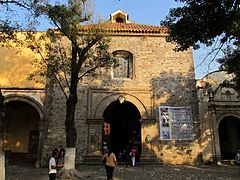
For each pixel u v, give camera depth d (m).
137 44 23.11
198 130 21.42
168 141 21.02
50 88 21.42
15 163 22.25
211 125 21.69
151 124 21.27
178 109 21.70
